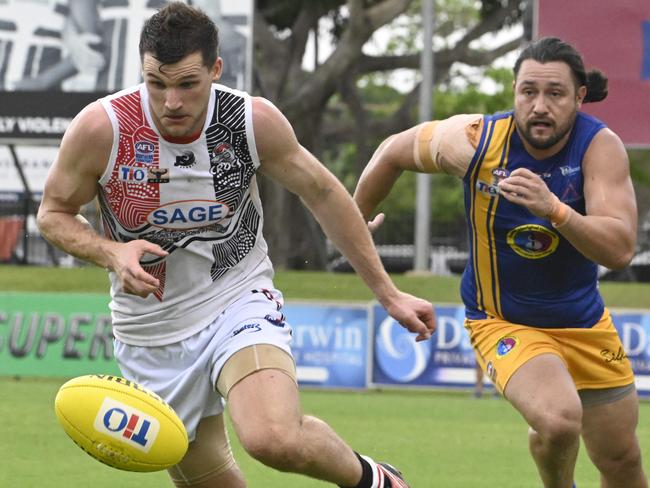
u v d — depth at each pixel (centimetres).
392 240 6906
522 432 2597
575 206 1355
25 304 3625
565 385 1314
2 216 6188
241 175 1158
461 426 2692
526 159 1365
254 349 1141
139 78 4616
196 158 1135
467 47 7069
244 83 4553
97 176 1147
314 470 1123
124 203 1147
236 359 1141
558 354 1366
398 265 7106
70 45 4619
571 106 1325
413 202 8850
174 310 1191
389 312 1241
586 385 1398
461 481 1938
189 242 1170
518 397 1328
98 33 4609
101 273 5053
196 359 1189
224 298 1195
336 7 6894
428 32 4778
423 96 4794
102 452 1104
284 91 7025
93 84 4619
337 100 9019
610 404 1398
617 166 1330
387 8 6581
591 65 3881
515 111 1360
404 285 4600
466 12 8456
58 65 4619
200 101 1091
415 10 8644
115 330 1235
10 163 6681
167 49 1059
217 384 1160
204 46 1076
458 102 8125
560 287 1383
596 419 1404
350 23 6569
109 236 1193
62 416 1102
